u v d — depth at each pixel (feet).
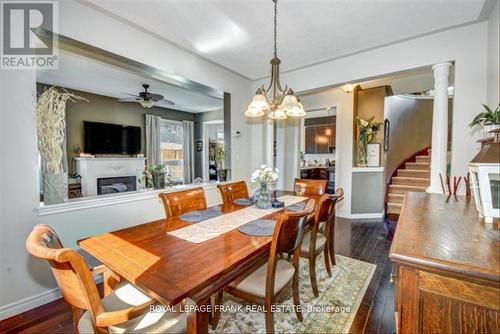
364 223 14.26
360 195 15.52
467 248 2.85
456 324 2.50
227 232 5.43
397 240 3.17
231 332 5.50
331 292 7.08
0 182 5.95
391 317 6.01
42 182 7.57
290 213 4.74
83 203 7.51
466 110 8.54
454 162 8.78
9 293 6.10
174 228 5.72
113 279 5.00
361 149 15.87
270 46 10.13
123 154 19.30
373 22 8.30
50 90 7.21
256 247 4.60
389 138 17.87
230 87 13.37
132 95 17.98
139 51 8.92
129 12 7.79
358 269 8.50
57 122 7.14
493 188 3.97
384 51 10.17
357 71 10.89
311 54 10.90
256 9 7.61
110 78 14.37
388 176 18.03
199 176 25.85
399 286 2.78
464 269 2.37
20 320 5.96
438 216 4.38
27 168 6.34
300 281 7.73
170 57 10.03
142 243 4.80
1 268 5.99
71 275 3.25
